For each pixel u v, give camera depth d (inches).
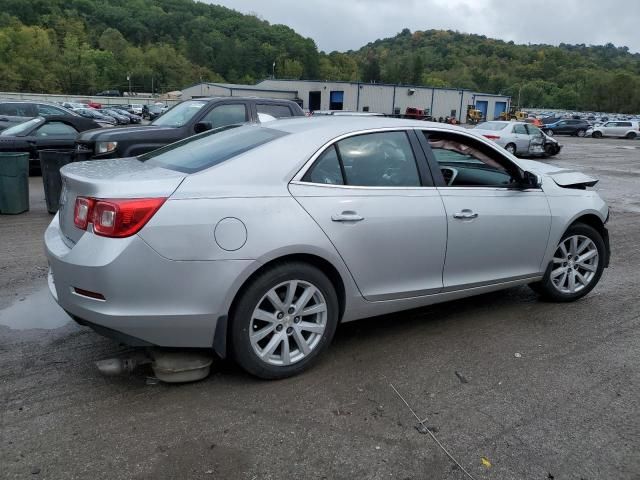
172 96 3752.5
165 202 117.6
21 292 191.9
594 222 199.5
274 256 125.9
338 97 2578.7
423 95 2664.9
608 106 5433.1
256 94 2630.4
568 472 105.4
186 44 6358.3
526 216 173.3
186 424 116.3
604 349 159.6
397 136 154.2
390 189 146.6
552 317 183.6
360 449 110.3
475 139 168.9
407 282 151.9
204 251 119.1
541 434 117.1
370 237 140.7
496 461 108.0
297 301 134.3
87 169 137.6
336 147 141.9
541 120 2155.5
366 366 144.9
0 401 122.9
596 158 958.4
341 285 140.8
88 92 4990.2
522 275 178.7
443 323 176.1
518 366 147.6
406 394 131.4
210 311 121.5
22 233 273.4
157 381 133.3
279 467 104.2
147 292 116.7
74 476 99.7
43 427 113.8
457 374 142.1
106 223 115.8
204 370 132.8
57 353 146.8
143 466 103.0
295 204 130.3
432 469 105.1
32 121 469.1
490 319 180.5
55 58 4972.9
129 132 321.1
